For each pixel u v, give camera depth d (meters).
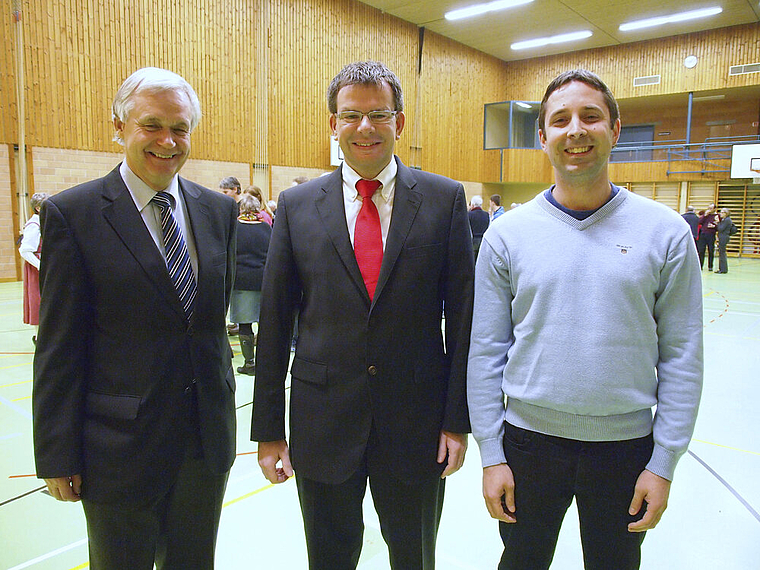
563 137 1.32
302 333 1.52
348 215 1.48
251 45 10.82
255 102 10.98
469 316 1.49
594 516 1.37
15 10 7.96
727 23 14.41
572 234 1.35
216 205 1.60
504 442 1.46
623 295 1.29
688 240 1.30
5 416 3.60
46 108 8.38
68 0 8.42
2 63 7.95
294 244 1.50
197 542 1.56
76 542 2.22
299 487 1.54
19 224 8.40
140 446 1.38
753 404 3.91
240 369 4.59
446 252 1.50
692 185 15.96
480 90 16.83
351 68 1.41
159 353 1.41
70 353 1.34
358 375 1.44
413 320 1.45
